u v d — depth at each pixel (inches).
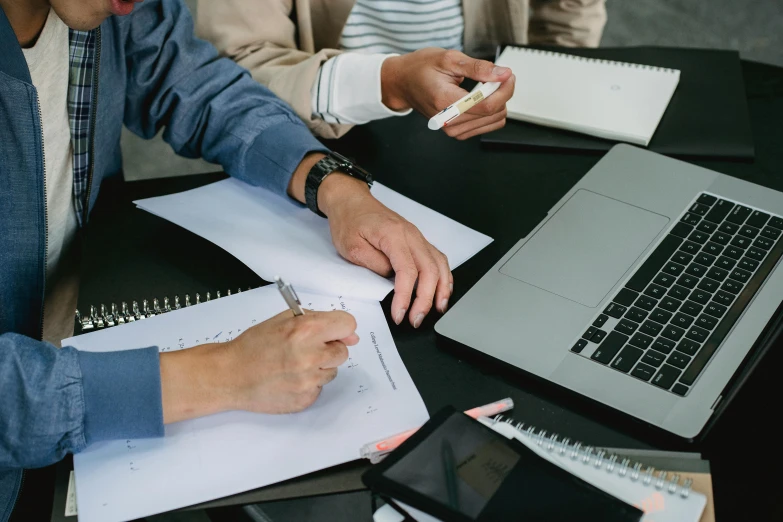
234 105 42.7
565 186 40.0
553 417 28.2
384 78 43.1
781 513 24.9
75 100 40.1
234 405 28.6
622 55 48.8
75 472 27.3
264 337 28.7
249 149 41.0
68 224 43.9
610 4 115.0
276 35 49.8
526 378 29.7
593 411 28.4
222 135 42.2
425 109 42.5
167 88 43.8
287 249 36.2
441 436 25.7
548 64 47.4
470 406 28.8
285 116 42.6
